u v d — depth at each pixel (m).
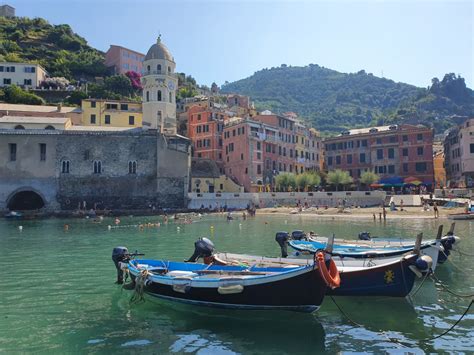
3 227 47.38
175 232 41.38
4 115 78.12
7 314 14.67
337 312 14.66
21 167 67.12
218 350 11.52
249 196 73.75
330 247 13.48
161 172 71.19
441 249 19.45
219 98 134.38
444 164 95.69
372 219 55.16
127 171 70.38
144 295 16.75
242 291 13.86
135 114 88.94
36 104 99.38
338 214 62.25
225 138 91.56
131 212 65.50
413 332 12.81
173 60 81.00
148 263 18.02
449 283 18.73
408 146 85.25
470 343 11.94
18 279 20.03
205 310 14.84
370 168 90.12
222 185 83.56
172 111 80.62
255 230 42.72
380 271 15.49
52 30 154.38
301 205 73.62
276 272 14.67
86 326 13.45
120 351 11.45
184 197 71.62
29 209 70.12
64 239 35.97
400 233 38.00
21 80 110.50
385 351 11.42
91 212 63.62
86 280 19.78
